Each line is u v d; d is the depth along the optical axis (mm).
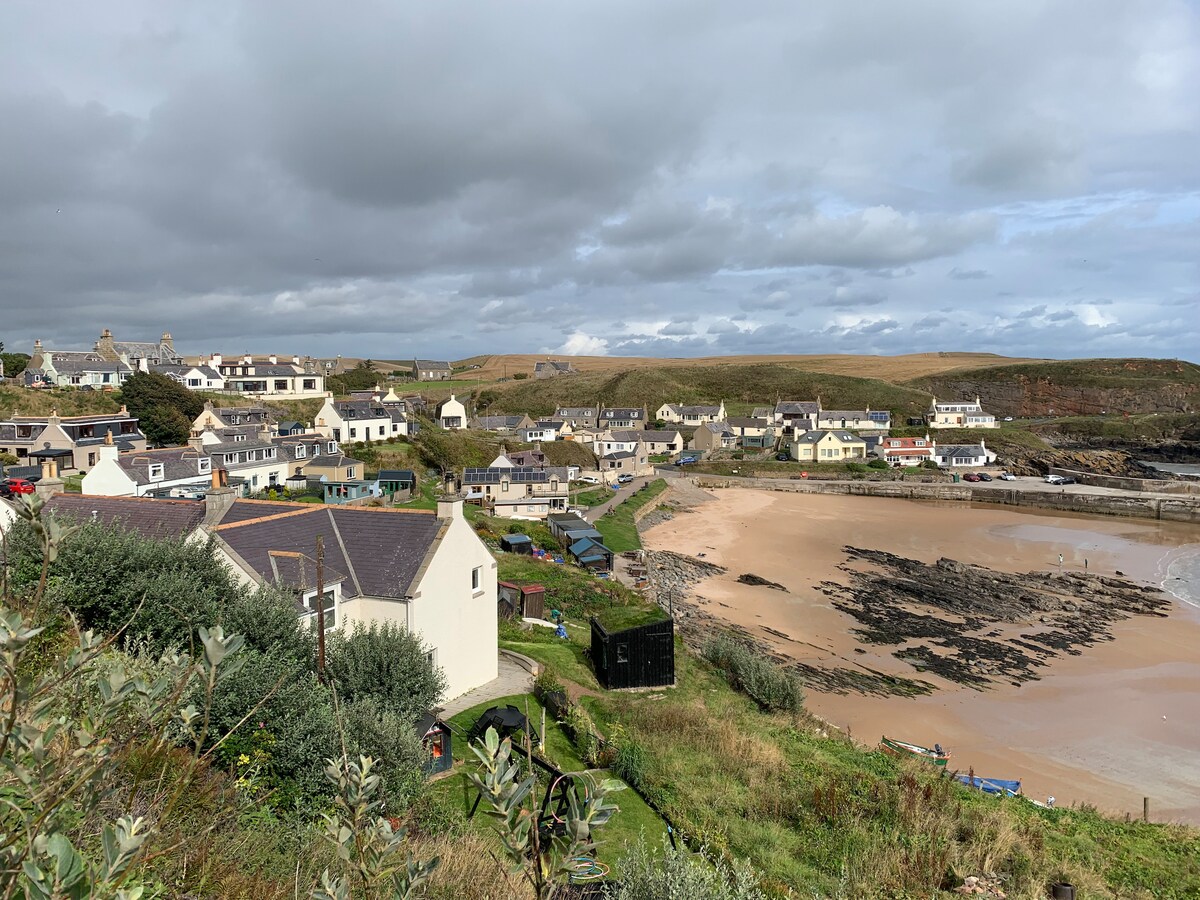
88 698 5688
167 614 17672
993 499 111312
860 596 61344
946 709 39656
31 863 3182
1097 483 119188
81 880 3344
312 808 12953
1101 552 78812
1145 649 49719
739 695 33125
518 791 3941
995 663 46781
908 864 17750
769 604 58406
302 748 13719
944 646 49750
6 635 3258
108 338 108875
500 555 58750
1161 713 39625
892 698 40812
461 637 27719
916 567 71500
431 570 26000
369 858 5254
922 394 188250
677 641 41750
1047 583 66250
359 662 20172
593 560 62500
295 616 19484
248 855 9375
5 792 4230
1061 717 39031
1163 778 32781
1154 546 81875
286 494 69312
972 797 23938
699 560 72188
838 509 103438
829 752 27047
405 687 20250
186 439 82562
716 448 143375
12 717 3469
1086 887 17672
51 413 80062
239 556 23078
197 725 13305
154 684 4602
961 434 150250
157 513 26672
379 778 5633
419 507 72375
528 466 92312
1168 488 111375
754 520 93875
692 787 21797
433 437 104188
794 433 143625
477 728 22469
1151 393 182875
